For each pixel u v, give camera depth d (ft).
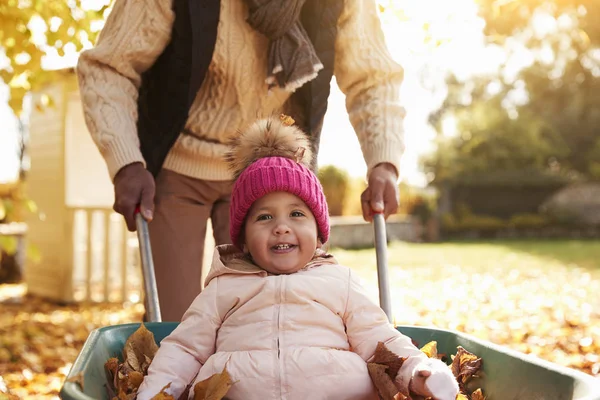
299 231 6.81
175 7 8.76
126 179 8.42
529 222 84.02
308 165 7.45
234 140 7.63
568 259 50.55
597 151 96.94
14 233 39.50
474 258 51.93
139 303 28.91
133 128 8.89
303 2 8.76
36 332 21.75
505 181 87.66
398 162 9.14
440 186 87.56
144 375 6.85
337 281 6.79
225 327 6.71
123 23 8.89
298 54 8.76
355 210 73.15
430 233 78.59
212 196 9.59
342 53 9.68
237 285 6.80
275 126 7.29
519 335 21.03
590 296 30.50
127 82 9.05
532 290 33.14
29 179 32.17
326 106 9.27
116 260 32.58
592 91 99.66
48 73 18.54
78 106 31.53
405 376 6.07
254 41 8.96
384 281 7.93
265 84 9.20
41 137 30.81
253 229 6.88
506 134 91.81
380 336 6.59
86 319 24.58
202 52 8.67
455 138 93.45
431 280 37.96
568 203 89.76
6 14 16.71
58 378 16.44
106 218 29.12
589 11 39.86
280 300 6.62
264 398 6.26
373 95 9.55
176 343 6.70
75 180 32.01
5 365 17.49
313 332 6.54
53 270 29.76
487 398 6.25
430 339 7.34
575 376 5.15
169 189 9.39
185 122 8.92
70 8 16.43
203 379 6.42
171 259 9.27
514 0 24.13
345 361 6.37
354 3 9.50
